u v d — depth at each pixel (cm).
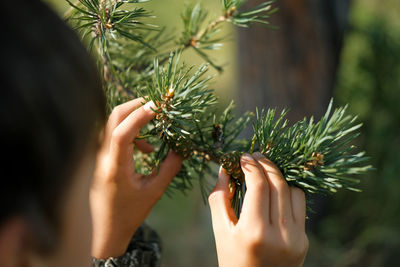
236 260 64
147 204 71
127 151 68
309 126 69
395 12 282
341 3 222
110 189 69
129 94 77
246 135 215
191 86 68
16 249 45
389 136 265
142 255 74
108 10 71
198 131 73
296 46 225
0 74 39
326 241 265
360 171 67
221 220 66
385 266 247
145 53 84
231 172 69
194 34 81
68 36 46
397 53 272
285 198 65
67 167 45
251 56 235
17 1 43
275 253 63
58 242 48
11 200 42
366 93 274
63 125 43
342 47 232
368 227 264
